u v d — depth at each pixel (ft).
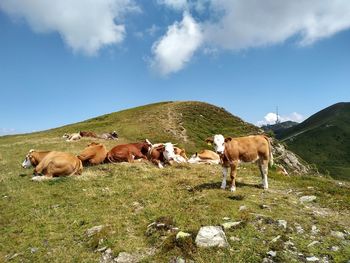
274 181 56.03
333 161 574.15
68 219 42.70
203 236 33.14
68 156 61.62
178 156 78.23
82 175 60.95
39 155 72.74
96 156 69.72
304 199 45.27
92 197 49.39
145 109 246.88
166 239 33.94
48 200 49.75
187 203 42.68
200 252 31.71
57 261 33.86
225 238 33.01
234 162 46.93
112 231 37.70
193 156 80.69
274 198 44.19
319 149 620.08
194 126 206.80
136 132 176.45
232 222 35.94
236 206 40.42
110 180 57.57
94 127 199.52
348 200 44.93
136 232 37.29
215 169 67.31
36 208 47.39
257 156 48.11
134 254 33.37
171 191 49.21
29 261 34.78
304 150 618.85
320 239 33.19
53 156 61.41
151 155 73.67
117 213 42.86
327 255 30.53
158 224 37.11
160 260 31.63
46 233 39.78
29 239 38.83
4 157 97.45
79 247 36.06
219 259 30.66
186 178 57.06
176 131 188.85
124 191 51.29
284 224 35.50
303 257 30.35
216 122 227.20
